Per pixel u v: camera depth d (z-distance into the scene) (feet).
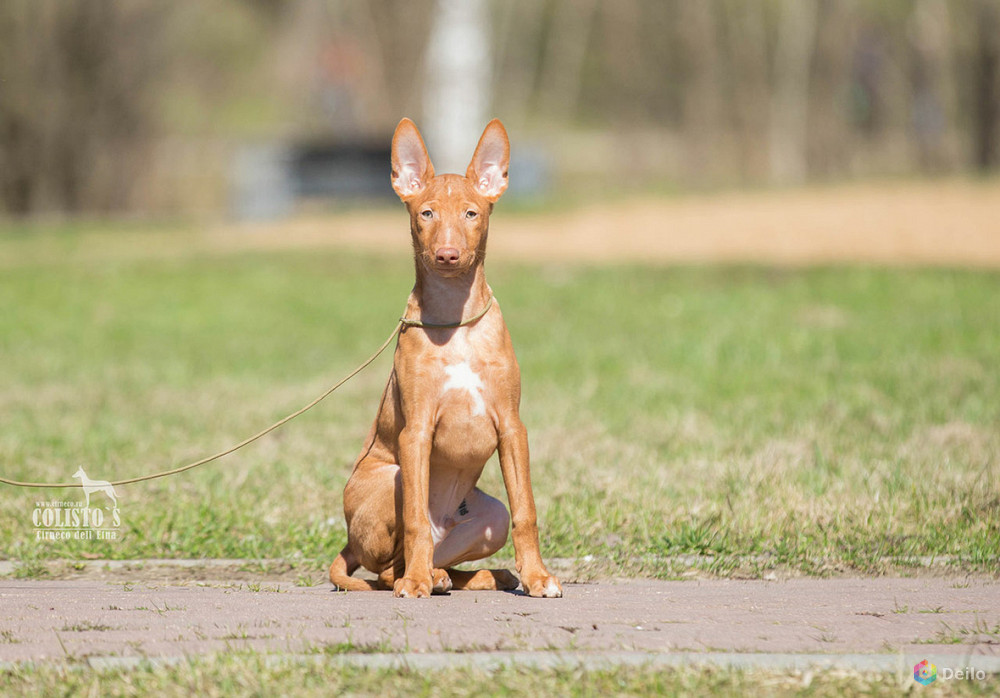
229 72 177.88
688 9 151.84
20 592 20.22
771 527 24.14
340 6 161.27
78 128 132.36
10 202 132.05
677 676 14.14
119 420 38.60
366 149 124.88
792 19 152.76
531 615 17.26
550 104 182.70
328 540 24.61
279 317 66.85
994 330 52.70
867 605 18.28
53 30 129.08
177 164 150.92
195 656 14.93
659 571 22.40
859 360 46.65
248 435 36.22
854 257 78.84
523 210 105.91
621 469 29.63
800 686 13.89
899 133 158.51
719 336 53.83
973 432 32.96
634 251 86.43
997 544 22.70
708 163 147.13
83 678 14.26
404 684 13.94
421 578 18.98
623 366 47.47
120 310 69.77
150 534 25.18
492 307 19.72
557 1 191.52
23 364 52.16
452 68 121.60
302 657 14.80
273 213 123.03
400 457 19.25
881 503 25.02
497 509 20.31
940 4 154.71
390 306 69.97
